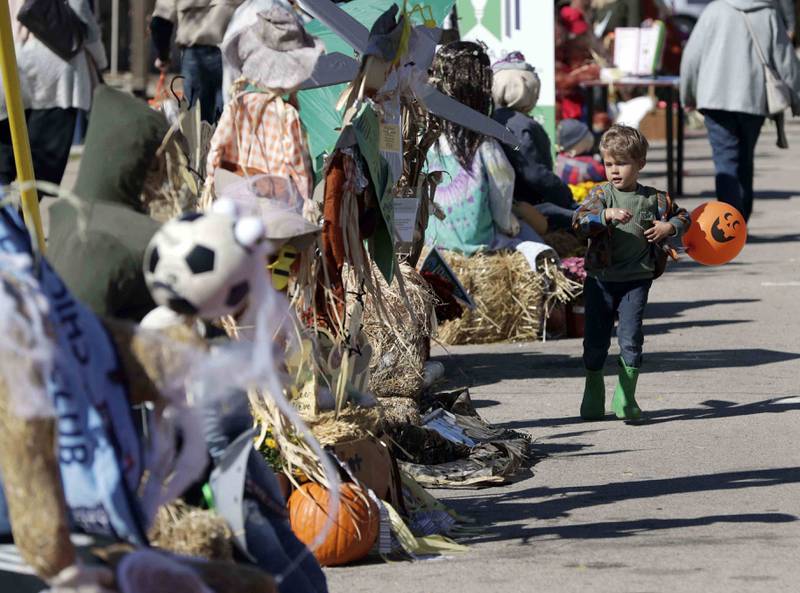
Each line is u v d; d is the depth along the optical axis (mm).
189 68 28656
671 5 71375
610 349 23922
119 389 7637
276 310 8047
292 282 12477
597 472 16078
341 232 13148
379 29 13430
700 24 33562
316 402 12891
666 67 55406
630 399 18703
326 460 9133
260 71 12328
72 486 7609
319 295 13266
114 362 7625
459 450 16344
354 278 14594
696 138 68875
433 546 13156
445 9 17766
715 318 26469
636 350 18641
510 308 24891
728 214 19250
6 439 6973
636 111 41844
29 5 24844
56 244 9633
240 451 9602
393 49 13422
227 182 12211
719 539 13234
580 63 42281
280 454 12711
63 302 7543
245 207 10953
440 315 19203
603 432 18172
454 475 15570
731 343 24047
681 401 19891
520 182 25797
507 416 19203
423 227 17109
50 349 7016
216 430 9797
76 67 25609
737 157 33875
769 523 13797
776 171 54000
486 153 24156
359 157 13289
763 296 28688
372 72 13359
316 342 12844
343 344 13289
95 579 7070
